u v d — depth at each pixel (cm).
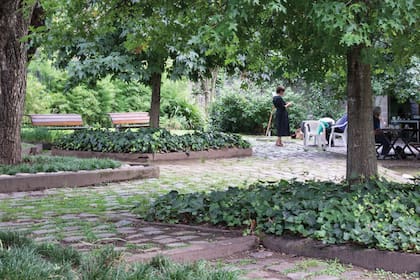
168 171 1059
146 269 336
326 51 493
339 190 564
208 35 396
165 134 1270
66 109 2503
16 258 328
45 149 1555
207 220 534
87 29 657
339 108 2348
